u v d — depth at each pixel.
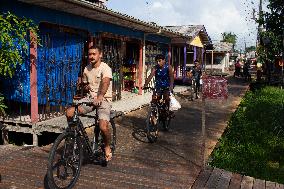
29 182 3.37
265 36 14.74
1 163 3.89
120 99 9.12
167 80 5.60
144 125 6.38
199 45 17.75
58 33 6.10
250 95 12.76
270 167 4.82
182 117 7.52
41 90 5.73
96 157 3.91
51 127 5.27
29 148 4.52
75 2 5.38
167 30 10.23
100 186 3.35
